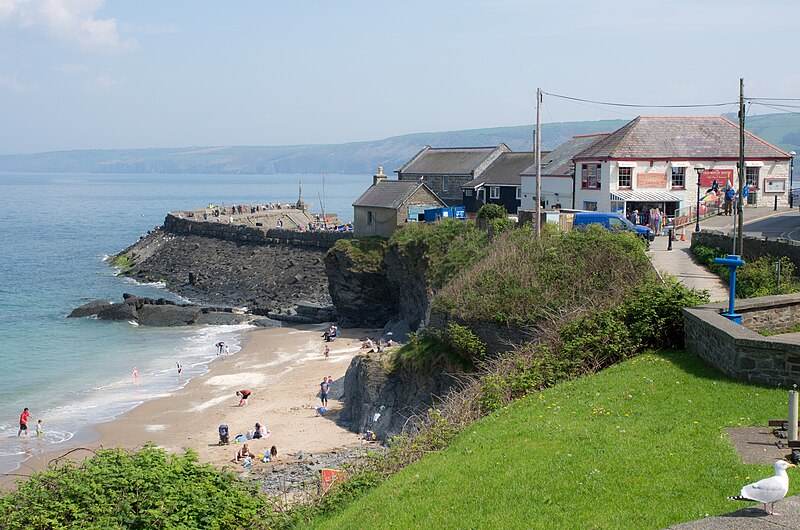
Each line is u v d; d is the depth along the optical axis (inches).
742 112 1346.0
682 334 1015.0
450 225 2187.5
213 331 2659.9
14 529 677.3
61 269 4234.7
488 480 647.1
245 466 1363.2
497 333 1300.4
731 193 1964.8
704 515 512.1
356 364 1686.8
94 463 780.6
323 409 1711.4
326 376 2011.6
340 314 2706.7
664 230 2037.4
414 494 665.6
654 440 670.5
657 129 2357.3
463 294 1418.6
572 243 1389.0
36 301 3240.7
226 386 1957.4
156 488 739.4
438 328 1454.2
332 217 4992.6
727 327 857.5
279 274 3331.7
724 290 1263.5
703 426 691.4
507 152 3476.9
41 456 1454.2
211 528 709.9
